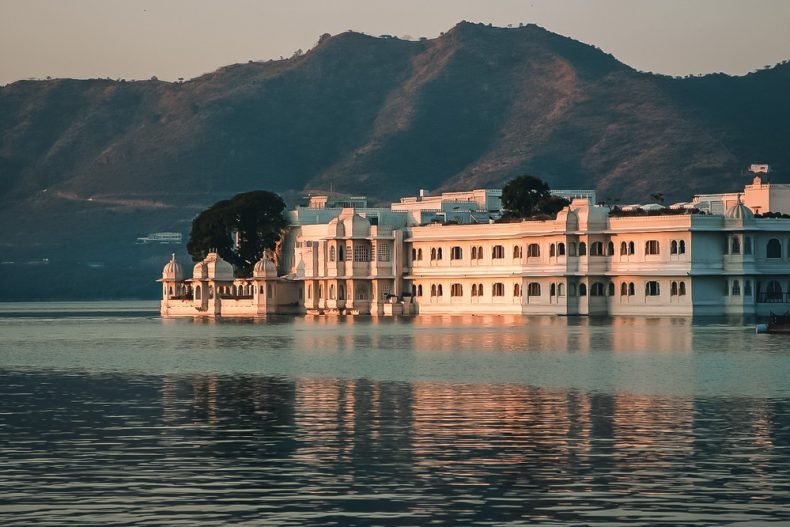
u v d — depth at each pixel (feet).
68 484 234.79
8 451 269.44
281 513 212.43
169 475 242.37
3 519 209.26
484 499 221.87
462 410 327.67
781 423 299.99
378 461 255.09
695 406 331.36
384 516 210.18
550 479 237.04
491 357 497.05
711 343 565.12
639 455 259.60
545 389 375.25
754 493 224.74
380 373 433.89
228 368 467.11
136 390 388.78
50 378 435.53
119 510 214.69
